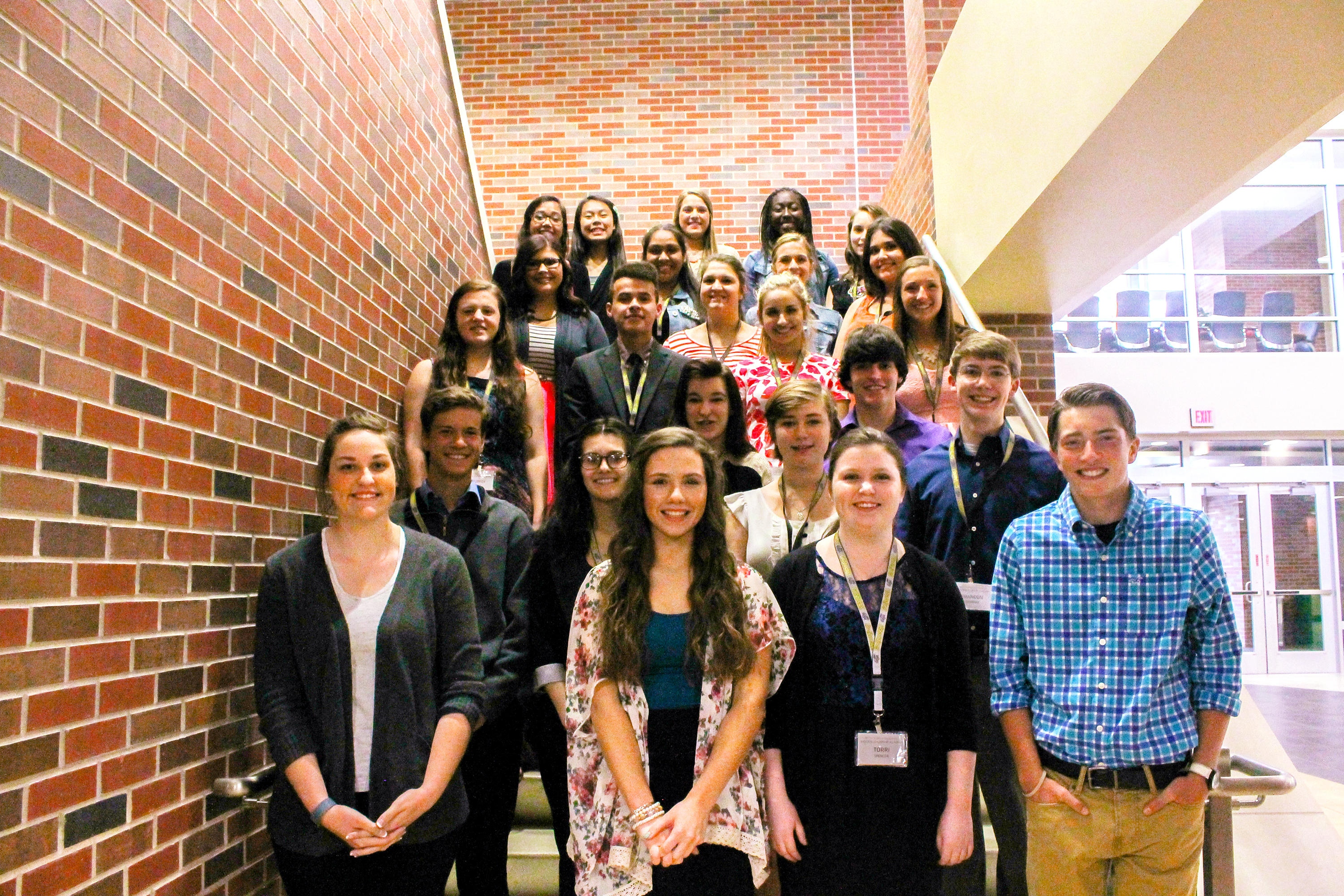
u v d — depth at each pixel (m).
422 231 4.59
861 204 8.53
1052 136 4.29
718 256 4.42
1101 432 2.32
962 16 5.77
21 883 1.76
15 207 1.79
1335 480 11.18
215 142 2.58
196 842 2.37
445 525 2.99
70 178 1.96
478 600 2.89
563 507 2.73
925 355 4.13
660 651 2.24
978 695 2.80
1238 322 11.37
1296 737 7.34
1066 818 2.29
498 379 3.77
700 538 2.31
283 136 3.04
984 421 2.96
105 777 2.02
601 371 3.90
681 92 8.70
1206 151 4.00
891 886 2.23
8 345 1.77
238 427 2.65
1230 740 3.63
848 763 2.28
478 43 8.80
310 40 3.29
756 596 2.31
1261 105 3.61
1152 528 2.31
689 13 8.77
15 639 1.76
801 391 2.95
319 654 2.32
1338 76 3.38
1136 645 2.27
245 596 2.65
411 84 4.48
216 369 2.54
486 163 8.68
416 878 2.32
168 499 2.28
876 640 2.33
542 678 2.59
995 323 6.50
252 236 2.78
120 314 2.12
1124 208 4.62
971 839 2.27
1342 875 3.39
